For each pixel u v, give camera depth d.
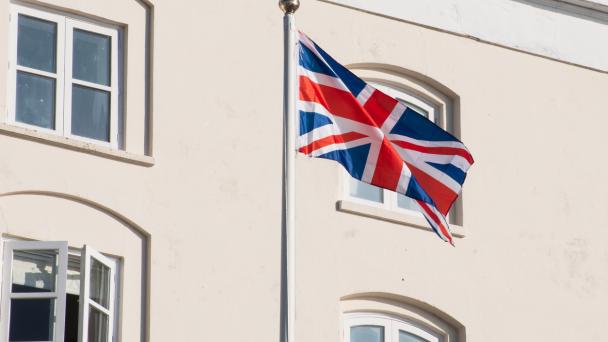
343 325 55.03
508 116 59.41
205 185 53.72
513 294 57.72
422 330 56.38
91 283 51.25
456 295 56.75
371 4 57.84
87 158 52.31
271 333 53.38
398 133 48.78
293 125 47.53
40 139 51.78
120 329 51.62
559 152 59.91
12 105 52.09
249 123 54.78
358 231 55.66
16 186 51.19
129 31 53.97
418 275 56.25
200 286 52.88
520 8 60.66
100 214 52.19
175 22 54.62
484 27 59.75
